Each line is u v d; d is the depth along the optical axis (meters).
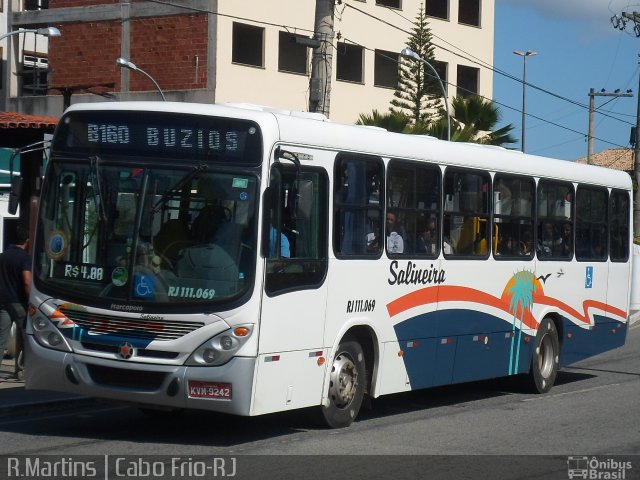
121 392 13.05
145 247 13.11
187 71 52.12
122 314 13.05
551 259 20.25
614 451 14.05
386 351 15.59
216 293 12.84
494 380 21.34
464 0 63.03
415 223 16.28
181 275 12.97
